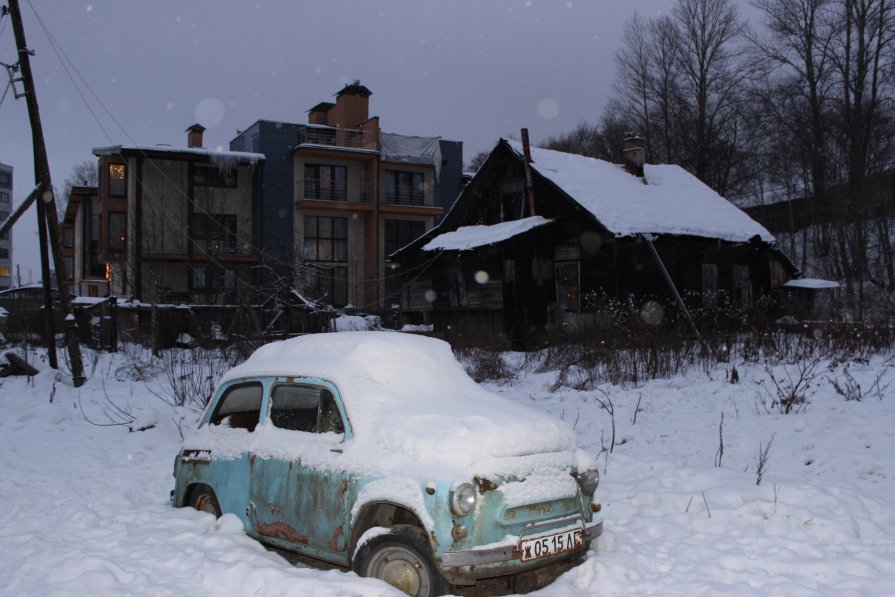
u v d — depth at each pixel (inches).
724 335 668.7
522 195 1066.1
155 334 858.1
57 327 973.8
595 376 585.0
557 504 207.6
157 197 1662.2
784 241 1748.3
